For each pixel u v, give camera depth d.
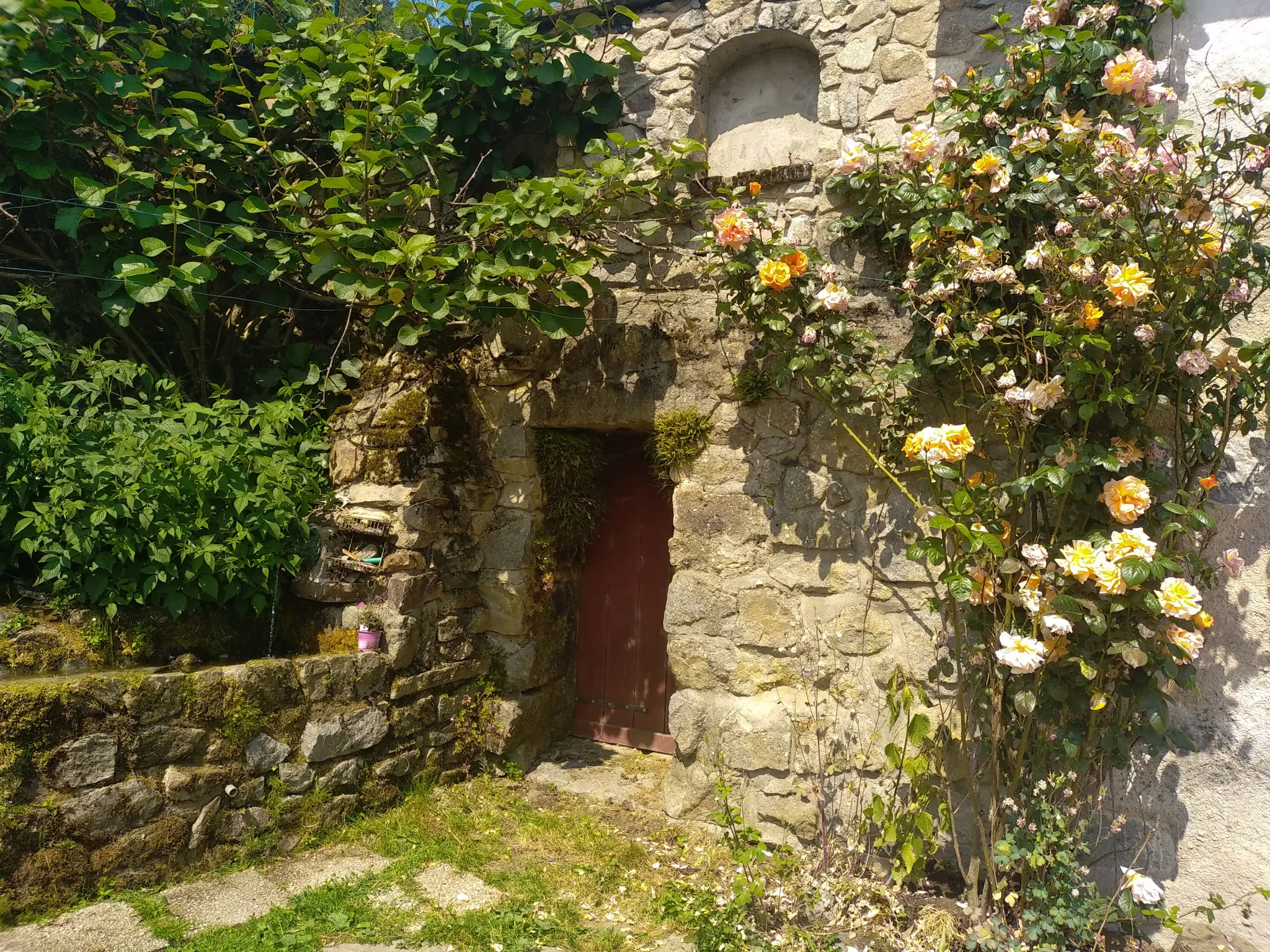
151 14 4.30
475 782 4.15
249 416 4.25
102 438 3.52
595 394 4.15
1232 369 2.87
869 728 3.53
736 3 4.02
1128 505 2.73
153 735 3.04
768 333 3.51
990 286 3.15
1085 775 2.94
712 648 3.83
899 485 3.27
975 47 3.54
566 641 4.73
